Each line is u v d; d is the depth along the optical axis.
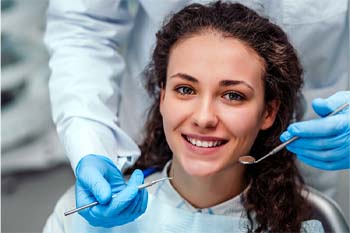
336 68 1.28
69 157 1.09
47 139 2.67
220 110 0.95
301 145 0.96
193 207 1.07
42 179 2.69
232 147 0.97
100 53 1.25
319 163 0.98
